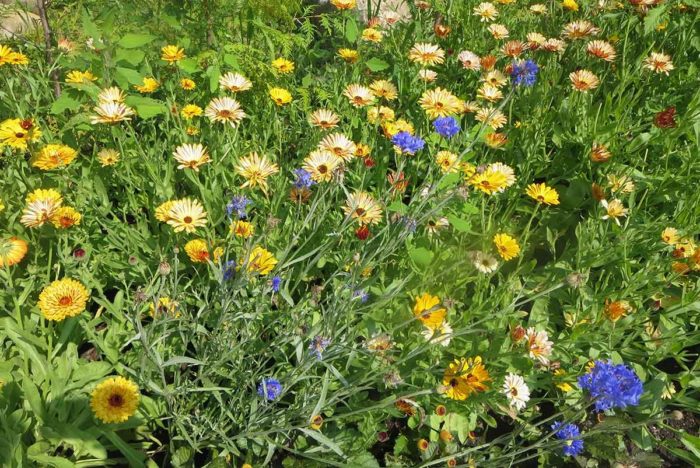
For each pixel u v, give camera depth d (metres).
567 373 2.11
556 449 2.02
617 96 3.42
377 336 1.78
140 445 1.84
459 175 2.47
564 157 3.06
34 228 2.19
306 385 1.84
